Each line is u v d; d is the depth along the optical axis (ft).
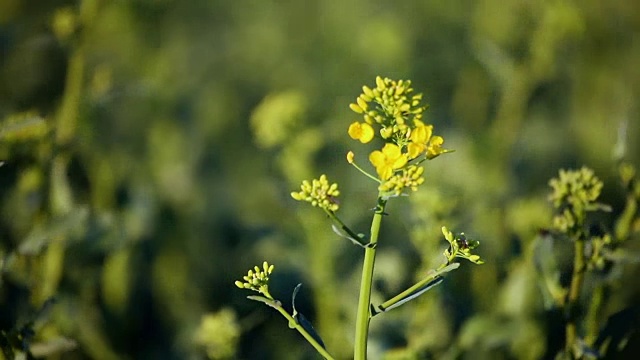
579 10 4.47
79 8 3.62
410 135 2.52
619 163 3.02
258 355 3.91
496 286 3.72
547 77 4.33
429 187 3.65
